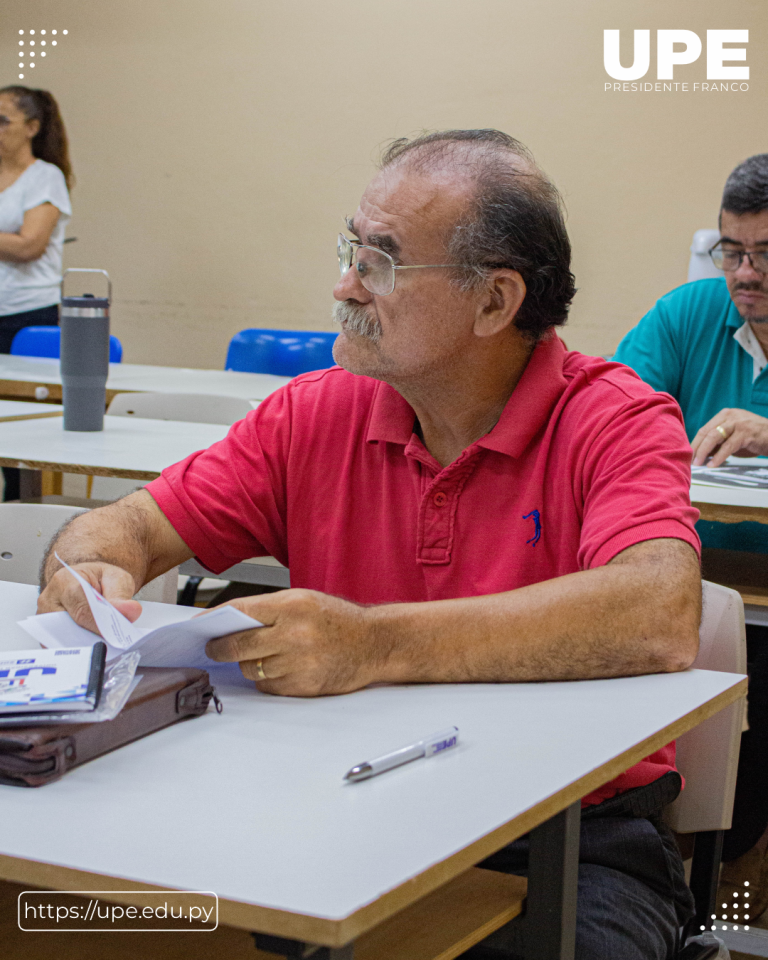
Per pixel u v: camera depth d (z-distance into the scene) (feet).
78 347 7.11
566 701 2.78
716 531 6.80
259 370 11.33
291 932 1.67
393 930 2.49
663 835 3.56
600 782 2.34
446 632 2.92
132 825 2.00
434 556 3.70
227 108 17.30
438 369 3.61
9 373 9.83
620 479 3.35
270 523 4.13
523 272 3.54
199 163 17.65
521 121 15.49
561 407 3.65
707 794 3.69
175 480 4.02
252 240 17.53
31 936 2.63
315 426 4.02
